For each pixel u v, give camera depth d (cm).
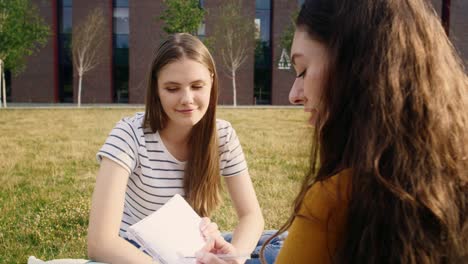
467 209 105
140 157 227
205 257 160
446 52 112
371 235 103
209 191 247
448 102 108
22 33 2248
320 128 117
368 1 110
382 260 103
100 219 203
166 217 206
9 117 1515
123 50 2777
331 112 112
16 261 328
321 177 113
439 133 105
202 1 2733
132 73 2745
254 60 2772
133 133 228
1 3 2178
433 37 110
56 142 913
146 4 2723
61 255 338
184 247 198
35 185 543
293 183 537
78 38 2583
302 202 113
